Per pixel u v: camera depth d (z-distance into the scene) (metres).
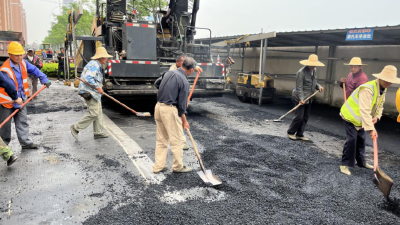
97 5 8.16
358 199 3.15
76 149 4.45
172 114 3.43
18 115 4.20
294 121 5.32
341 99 10.22
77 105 8.22
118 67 6.37
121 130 5.66
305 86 5.25
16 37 13.25
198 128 6.02
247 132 5.82
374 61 9.15
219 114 7.70
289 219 2.68
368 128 3.44
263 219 2.66
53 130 5.50
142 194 3.08
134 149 4.52
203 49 8.19
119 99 6.83
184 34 8.12
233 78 15.12
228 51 8.74
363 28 6.48
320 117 7.97
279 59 12.94
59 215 2.65
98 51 4.75
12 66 3.88
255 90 9.46
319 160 4.31
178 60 3.63
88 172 3.61
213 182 3.25
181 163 3.64
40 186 3.20
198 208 2.81
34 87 9.09
